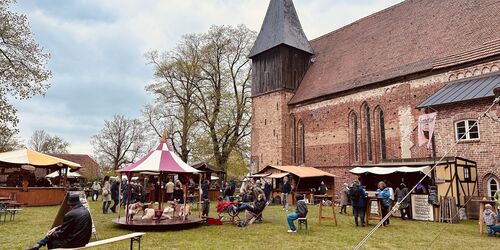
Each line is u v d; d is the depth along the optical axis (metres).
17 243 10.29
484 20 22.06
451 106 18.84
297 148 33.50
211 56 38.72
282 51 35.31
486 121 17.31
